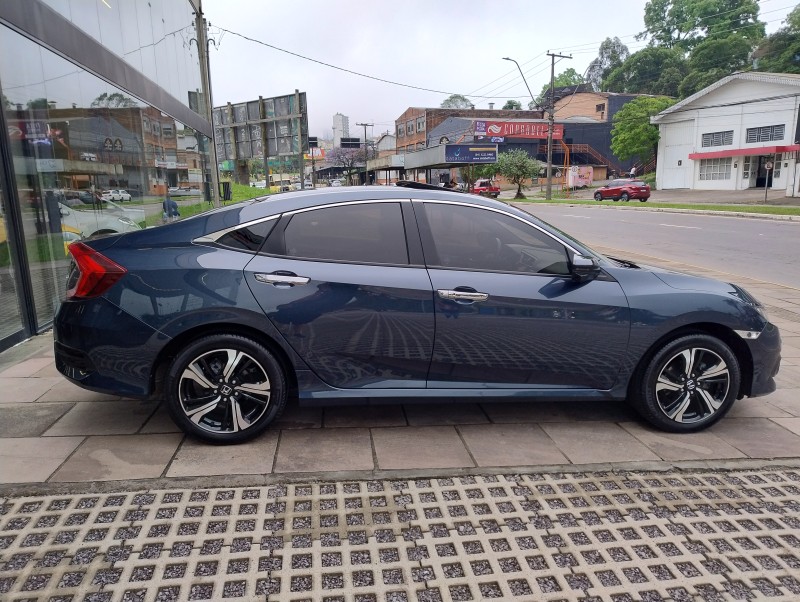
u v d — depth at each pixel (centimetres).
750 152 3981
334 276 339
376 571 239
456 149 4509
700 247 1507
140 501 284
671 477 326
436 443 358
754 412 425
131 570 235
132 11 931
